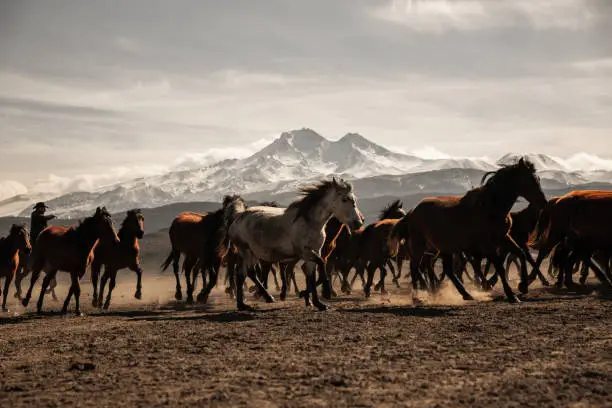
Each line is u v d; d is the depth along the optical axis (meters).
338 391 7.48
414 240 17.05
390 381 7.87
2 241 20.64
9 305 22.97
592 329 11.18
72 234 17.80
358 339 10.95
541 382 7.58
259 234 16.30
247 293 25.27
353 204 15.32
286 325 13.13
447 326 12.09
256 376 8.40
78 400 7.54
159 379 8.48
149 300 24.17
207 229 20.59
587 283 22.05
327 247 19.84
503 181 15.41
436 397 7.11
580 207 18.27
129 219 21.00
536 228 19.91
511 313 13.52
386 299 19.67
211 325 13.71
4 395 7.90
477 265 20.62
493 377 7.93
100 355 10.41
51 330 14.30
